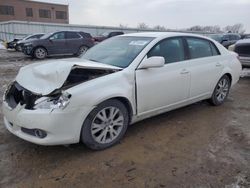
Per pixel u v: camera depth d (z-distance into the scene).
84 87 2.83
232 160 2.95
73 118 2.75
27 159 2.89
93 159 2.92
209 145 3.31
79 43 14.64
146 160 2.93
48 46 13.62
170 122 4.05
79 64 3.10
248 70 8.80
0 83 6.84
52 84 2.79
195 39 4.30
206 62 4.37
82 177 2.59
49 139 2.69
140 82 3.34
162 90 3.64
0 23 32.66
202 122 4.08
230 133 3.68
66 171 2.68
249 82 7.27
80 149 3.13
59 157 2.95
